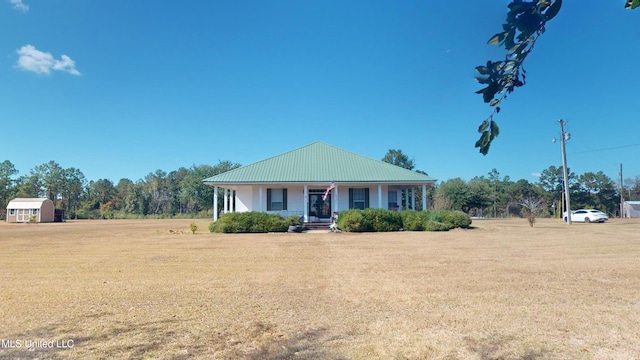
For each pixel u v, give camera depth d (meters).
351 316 5.64
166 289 7.43
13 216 44.72
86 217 64.12
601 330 4.99
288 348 4.41
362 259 11.24
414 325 5.22
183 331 5.00
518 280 8.13
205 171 61.59
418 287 7.52
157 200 72.50
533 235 19.27
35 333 4.93
